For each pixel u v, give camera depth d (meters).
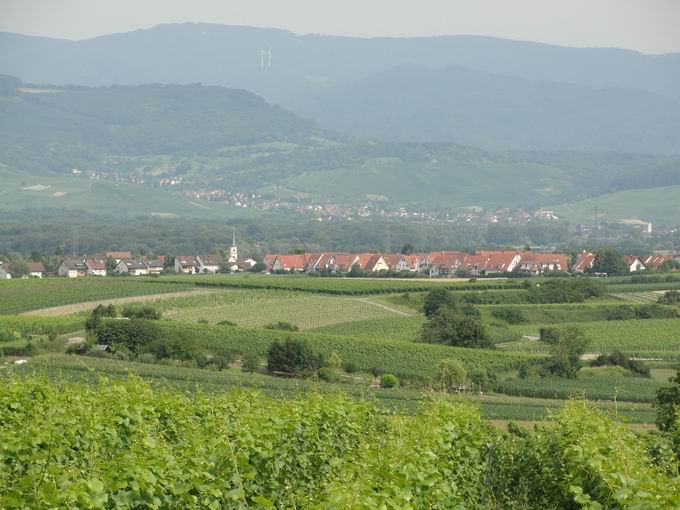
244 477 50.06
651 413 153.88
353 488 40.78
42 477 37.50
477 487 64.94
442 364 185.88
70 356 195.62
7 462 47.72
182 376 172.62
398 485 45.31
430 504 48.69
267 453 54.41
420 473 48.88
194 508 44.53
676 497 40.78
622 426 60.62
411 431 61.97
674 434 71.12
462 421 69.50
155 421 64.75
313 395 74.00
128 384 75.81
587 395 173.50
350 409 72.50
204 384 164.75
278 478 57.38
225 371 192.38
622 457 50.69
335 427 68.25
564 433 63.00
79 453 53.28
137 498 42.00
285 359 196.38
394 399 159.25
